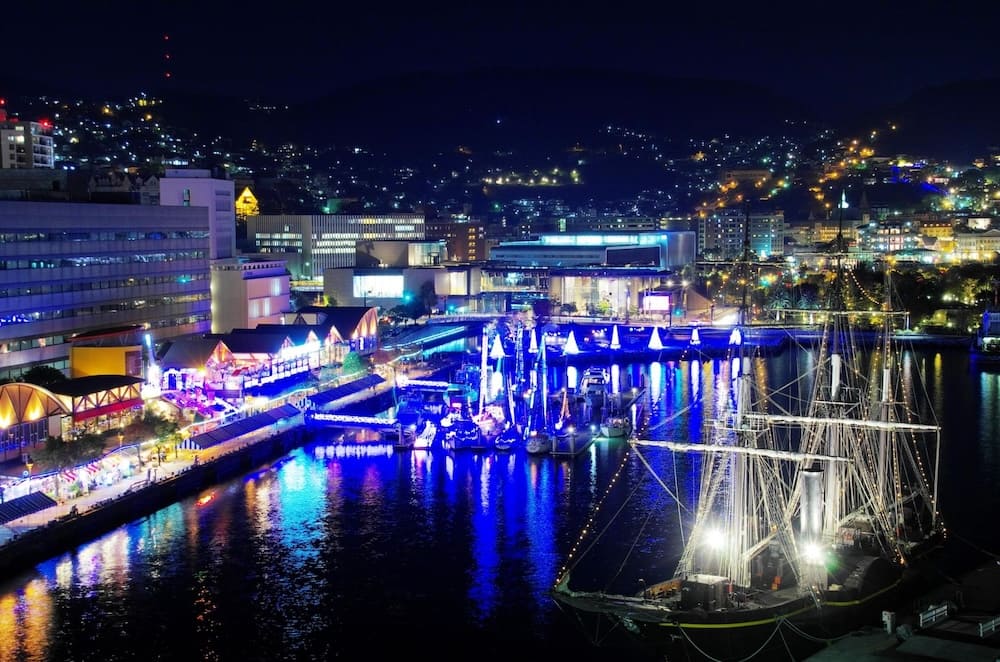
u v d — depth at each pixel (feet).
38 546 568.00
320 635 481.46
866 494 605.73
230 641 476.54
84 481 649.20
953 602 476.13
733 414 652.89
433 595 522.47
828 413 614.34
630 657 456.04
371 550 585.22
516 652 461.78
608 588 521.65
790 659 442.50
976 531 595.88
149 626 490.90
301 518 643.45
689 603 442.50
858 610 461.78
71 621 495.82
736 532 477.36
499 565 560.61
